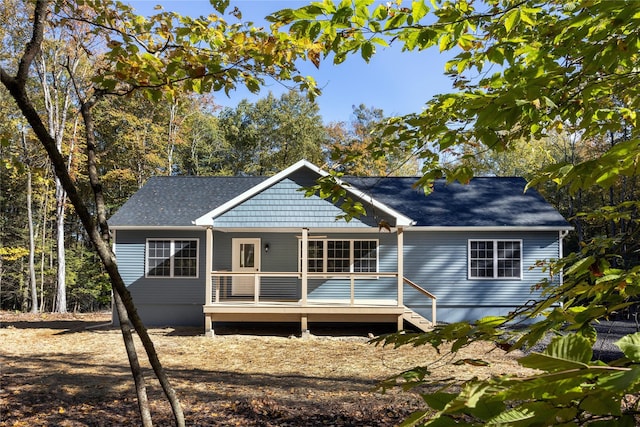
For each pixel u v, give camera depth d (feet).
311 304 53.52
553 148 95.09
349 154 13.00
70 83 84.53
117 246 60.08
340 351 43.62
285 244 60.80
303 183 53.21
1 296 116.47
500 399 2.80
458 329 5.55
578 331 4.45
